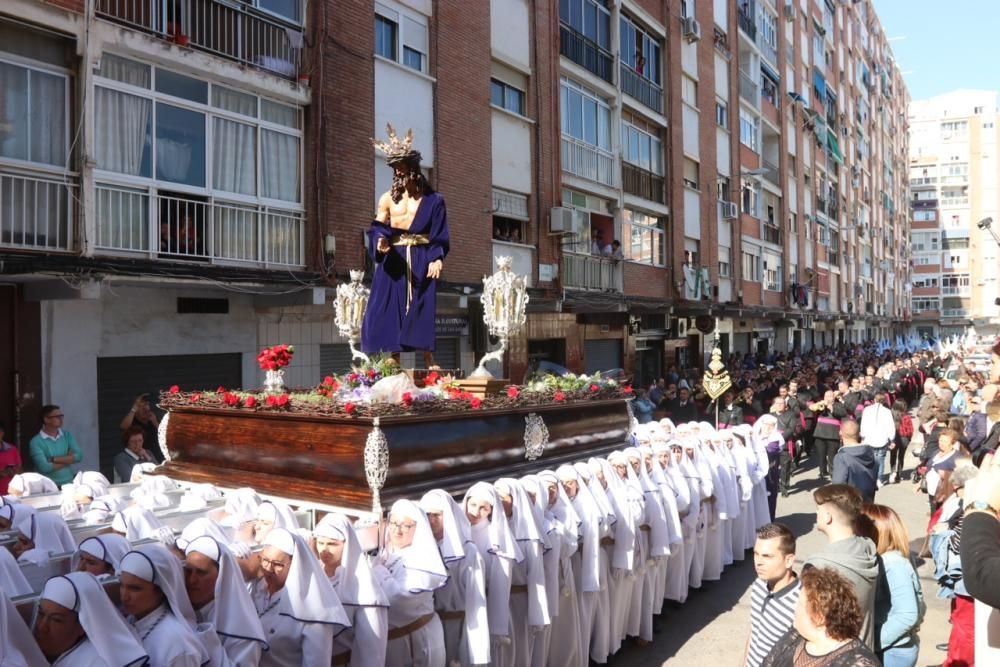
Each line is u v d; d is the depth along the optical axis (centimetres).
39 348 984
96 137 1016
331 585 403
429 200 710
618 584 672
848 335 5256
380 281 711
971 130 7988
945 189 8050
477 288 1544
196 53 1119
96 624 310
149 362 1120
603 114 2192
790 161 3828
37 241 952
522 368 1822
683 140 2628
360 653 419
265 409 597
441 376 748
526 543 548
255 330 1262
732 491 923
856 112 5262
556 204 1917
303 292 1235
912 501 1320
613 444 836
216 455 632
